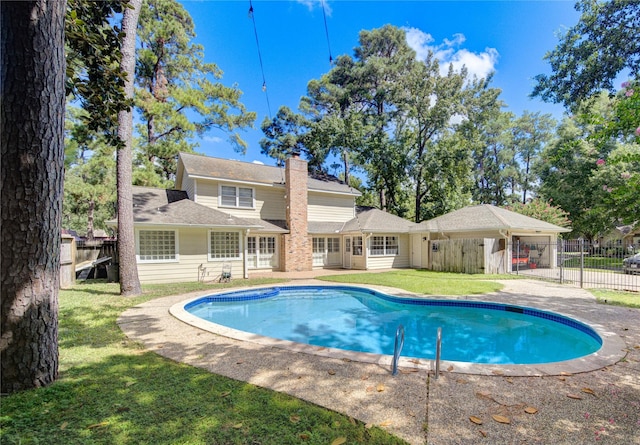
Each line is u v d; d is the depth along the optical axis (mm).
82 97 5516
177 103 19812
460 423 2709
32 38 3195
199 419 2744
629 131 4801
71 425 2635
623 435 2533
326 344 6777
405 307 9297
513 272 15703
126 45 8703
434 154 23812
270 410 2908
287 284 12148
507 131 35281
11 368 3238
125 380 3562
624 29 11125
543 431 2588
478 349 6434
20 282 3291
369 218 19453
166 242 13047
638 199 4984
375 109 28438
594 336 5707
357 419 2764
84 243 16953
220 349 4719
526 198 37500
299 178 17734
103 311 7305
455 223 17891
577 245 13828
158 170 22391
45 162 3379
